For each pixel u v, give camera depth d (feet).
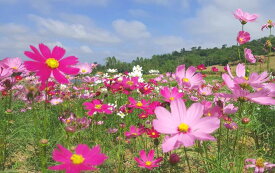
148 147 11.55
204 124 5.04
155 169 9.22
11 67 8.64
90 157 4.75
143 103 10.74
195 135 4.83
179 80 7.48
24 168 9.61
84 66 14.08
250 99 5.70
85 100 16.40
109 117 14.51
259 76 5.75
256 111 12.06
